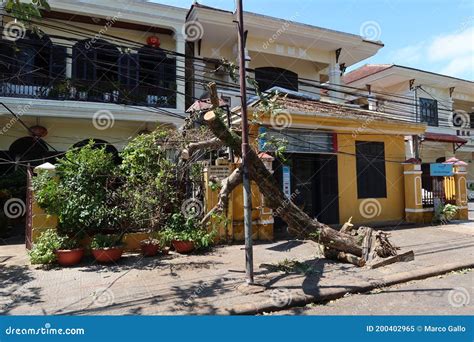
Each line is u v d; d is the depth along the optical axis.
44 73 12.17
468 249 7.89
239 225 8.78
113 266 6.54
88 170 7.18
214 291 5.12
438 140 18.53
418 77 19.34
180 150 8.41
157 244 7.38
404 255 6.76
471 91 21.92
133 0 12.55
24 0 10.78
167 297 4.90
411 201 12.02
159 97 13.30
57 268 6.43
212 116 5.73
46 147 12.70
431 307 4.68
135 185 7.92
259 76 15.08
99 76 12.92
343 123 10.50
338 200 11.27
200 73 14.06
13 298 4.90
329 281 5.54
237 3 5.63
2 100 11.10
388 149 12.22
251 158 6.17
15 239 9.92
